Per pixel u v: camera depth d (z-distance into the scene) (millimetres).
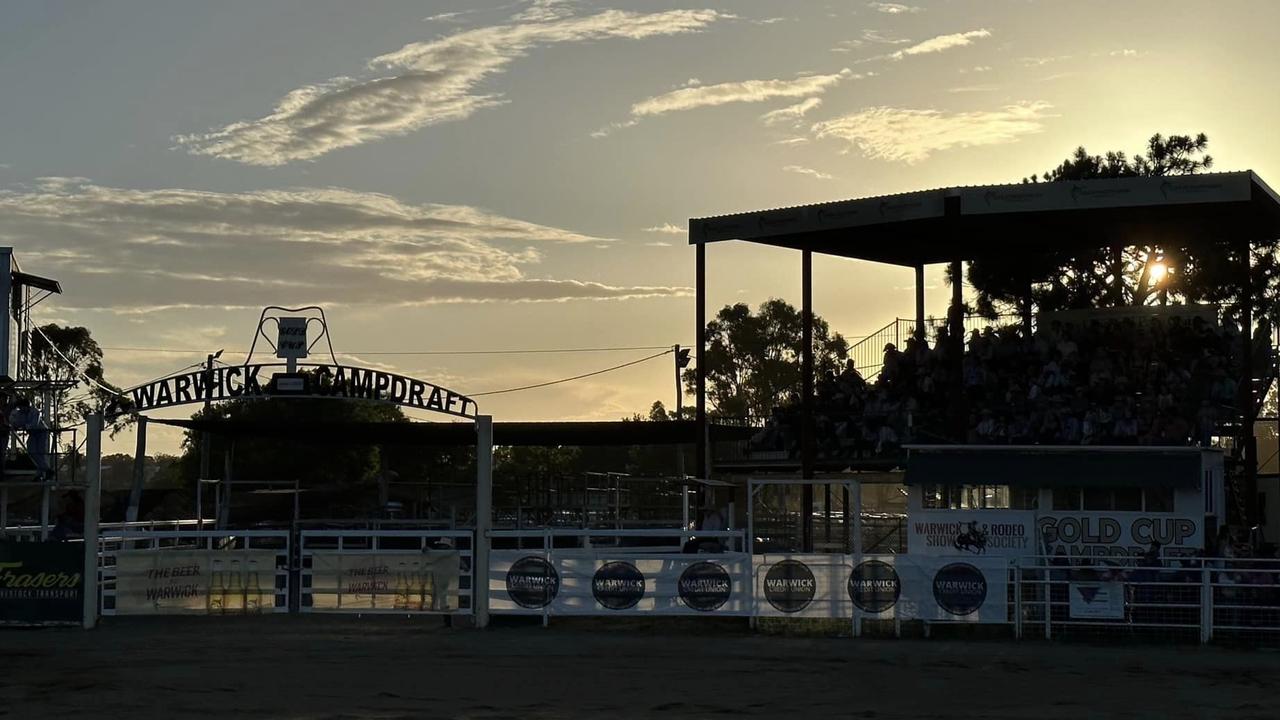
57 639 23531
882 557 24375
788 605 24609
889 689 19250
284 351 27031
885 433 34906
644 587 24891
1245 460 32531
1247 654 22266
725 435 38844
